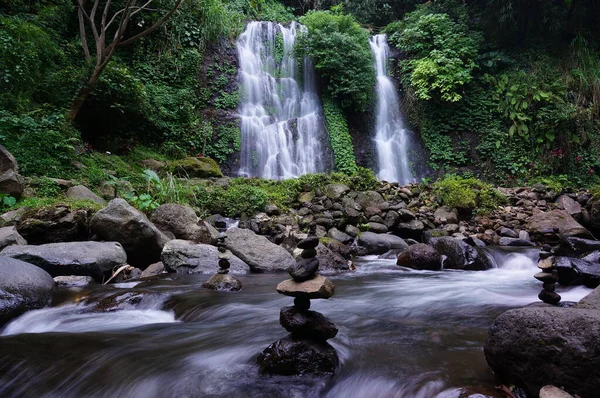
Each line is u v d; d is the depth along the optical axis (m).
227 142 14.59
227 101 15.59
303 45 17.33
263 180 11.27
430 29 18.33
